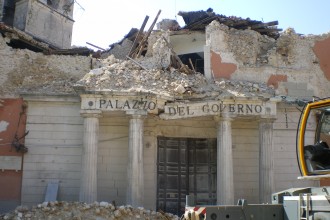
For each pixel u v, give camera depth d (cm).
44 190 2494
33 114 2562
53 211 1919
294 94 2814
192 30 3142
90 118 2358
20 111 2553
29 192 2486
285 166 2662
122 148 2597
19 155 2516
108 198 2548
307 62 2888
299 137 1039
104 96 2361
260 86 2700
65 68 2816
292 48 2900
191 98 2489
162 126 2672
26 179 2498
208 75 2736
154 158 2625
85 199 2283
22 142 2530
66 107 2580
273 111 2464
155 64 2797
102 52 3578
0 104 2550
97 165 2525
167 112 2427
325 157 1016
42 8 3900
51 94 2547
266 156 2438
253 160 2675
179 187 2695
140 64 2783
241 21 2964
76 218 1867
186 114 2434
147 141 2628
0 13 3878
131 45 3541
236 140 2680
